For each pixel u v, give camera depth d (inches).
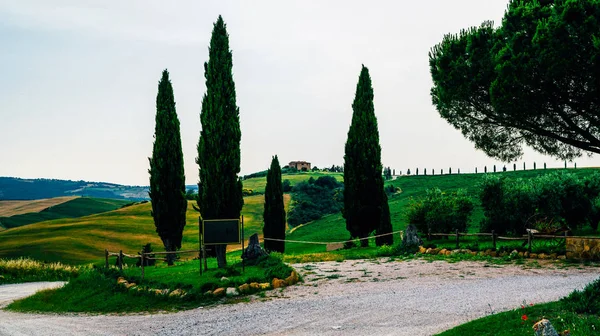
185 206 1513.3
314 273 915.4
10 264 1514.5
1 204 6156.5
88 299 828.6
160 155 1488.7
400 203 2970.0
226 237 884.6
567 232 982.4
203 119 1087.0
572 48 619.8
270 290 785.6
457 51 765.9
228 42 1095.0
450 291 690.2
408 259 1045.2
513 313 492.1
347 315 594.9
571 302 505.7
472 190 3006.9
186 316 665.6
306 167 6510.8
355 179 1569.9
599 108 658.8
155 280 849.5
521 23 683.4
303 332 535.2
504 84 660.7
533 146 829.2
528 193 1368.1
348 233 2393.0
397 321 547.2
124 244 2684.5
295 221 3248.0
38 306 853.2
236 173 1081.4
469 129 826.2
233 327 582.9
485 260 959.6
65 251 2439.7
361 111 1585.9
